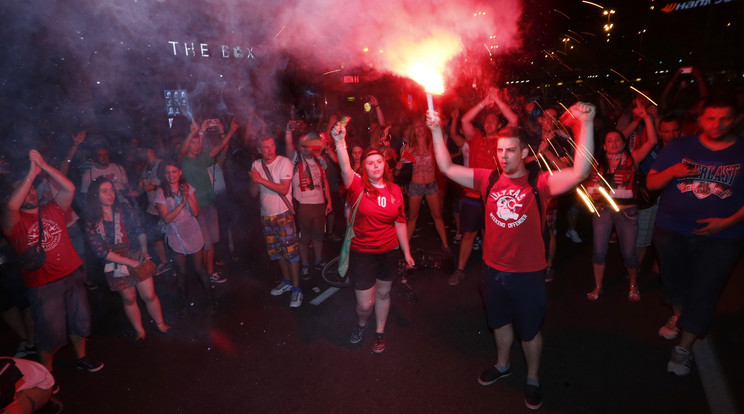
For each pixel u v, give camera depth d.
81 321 3.64
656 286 4.82
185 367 3.79
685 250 3.30
